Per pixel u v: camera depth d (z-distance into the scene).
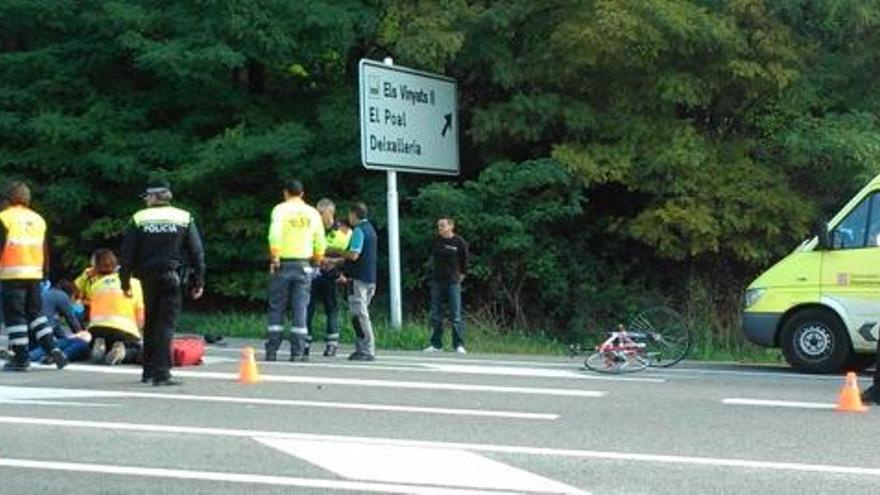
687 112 26.25
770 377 16.55
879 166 23.89
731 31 24.23
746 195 24.59
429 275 26.00
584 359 18.77
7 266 15.41
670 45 24.45
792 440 10.71
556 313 26.17
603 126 25.34
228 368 16.00
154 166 27.80
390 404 12.62
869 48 25.16
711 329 24.45
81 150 28.17
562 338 25.23
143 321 14.35
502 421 11.59
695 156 24.23
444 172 24.78
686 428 11.31
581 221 26.86
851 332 17.19
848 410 12.58
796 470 9.38
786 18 25.17
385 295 26.61
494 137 25.75
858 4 24.17
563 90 25.83
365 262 17.92
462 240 20.83
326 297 18.67
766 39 24.48
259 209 27.56
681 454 9.98
